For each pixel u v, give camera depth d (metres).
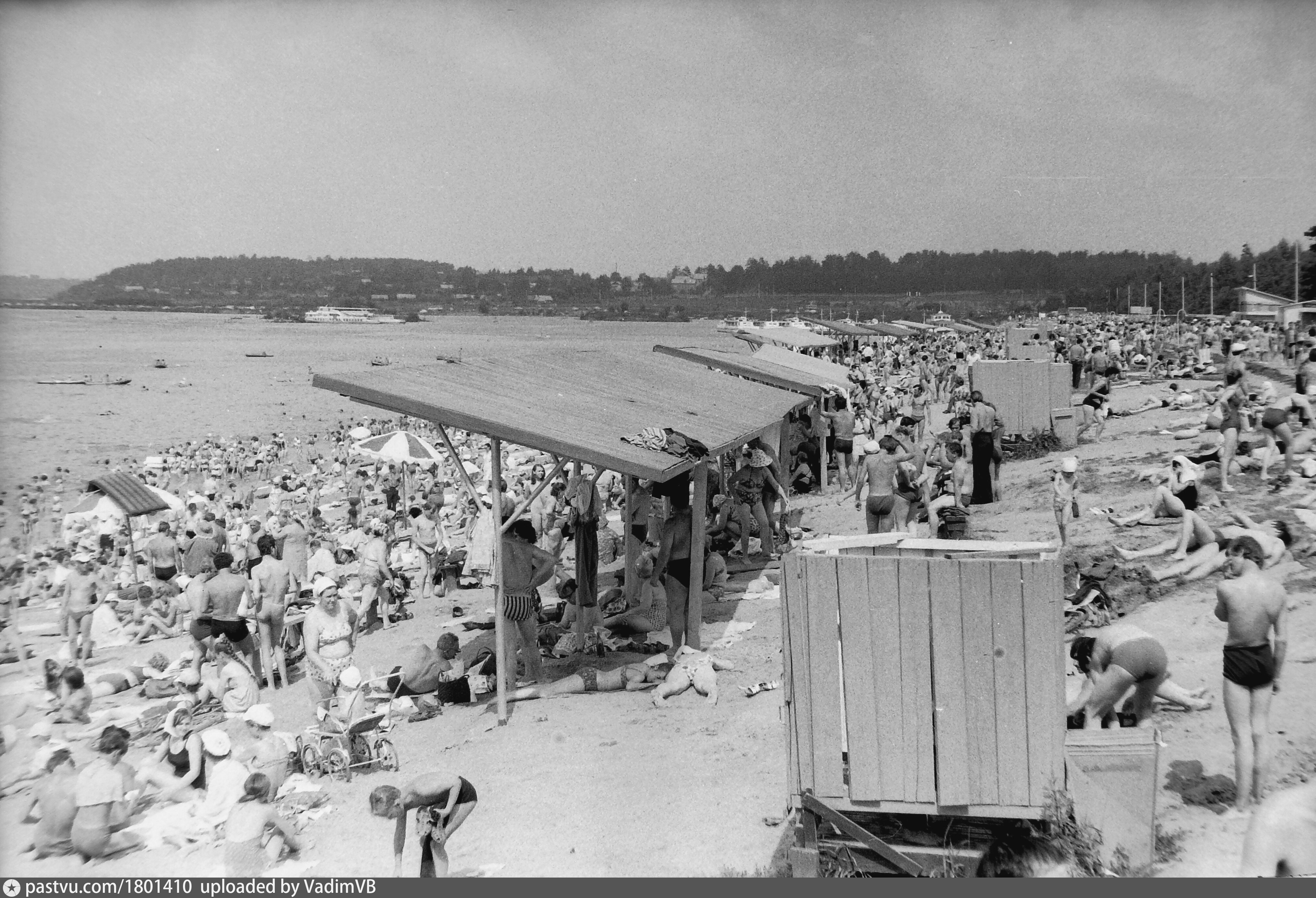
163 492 21.39
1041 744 5.75
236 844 6.60
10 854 7.24
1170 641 9.16
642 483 13.05
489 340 174.50
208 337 195.25
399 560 17.67
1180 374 34.25
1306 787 5.89
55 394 89.00
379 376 10.25
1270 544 10.72
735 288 179.38
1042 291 158.38
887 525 13.32
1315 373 19.81
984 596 5.73
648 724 8.77
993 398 22.20
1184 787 6.54
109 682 11.73
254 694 9.73
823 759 5.98
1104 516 14.46
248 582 11.38
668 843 6.40
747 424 13.07
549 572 9.88
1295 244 57.41
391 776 8.19
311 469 45.34
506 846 6.49
